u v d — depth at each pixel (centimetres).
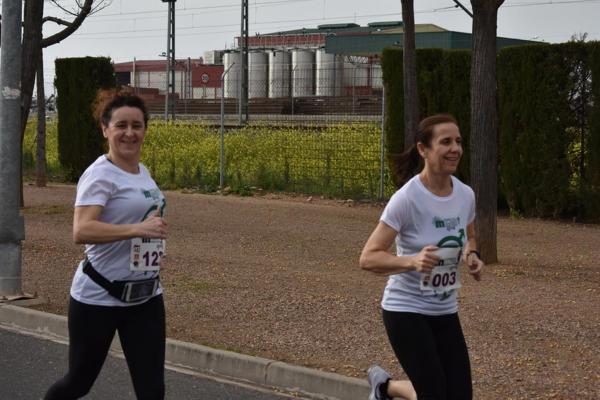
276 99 3831
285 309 994
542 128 1738
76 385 548
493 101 1239
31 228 1582
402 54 1948
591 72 1683
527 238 1528
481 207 1250
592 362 789
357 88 3450
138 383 534
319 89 3544
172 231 1572
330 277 1174
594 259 1315
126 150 539
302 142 2278
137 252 527
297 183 2245
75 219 525
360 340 872
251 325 929
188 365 842
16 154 1052
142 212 538
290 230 1595
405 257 510
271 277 1170
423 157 534
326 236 1532
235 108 4109
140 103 550
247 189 2227
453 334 535
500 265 1249
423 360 519
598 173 1697
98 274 529
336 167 2194
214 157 2480
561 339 859
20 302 1030
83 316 532
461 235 532
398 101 1953
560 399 697
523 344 843
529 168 1761
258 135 2484
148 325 538
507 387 725
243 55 3978
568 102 1716
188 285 1117
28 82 1538
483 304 998
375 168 2128
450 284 529
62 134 2591
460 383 530
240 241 1470
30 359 847
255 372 796
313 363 800
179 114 4225
